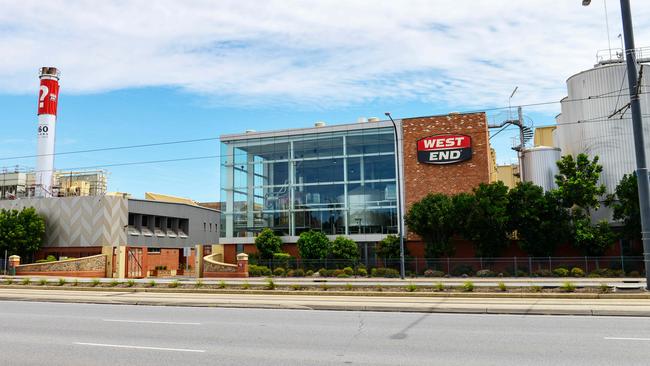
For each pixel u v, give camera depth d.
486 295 19.62
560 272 35.19
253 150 48.81
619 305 16.25
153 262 52.28
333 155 46.53
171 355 9.58
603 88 40.19
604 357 9.05
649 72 39.03
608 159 39.47
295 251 45.84
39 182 63.75
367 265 40.62
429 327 12.80
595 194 37.97
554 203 37.62
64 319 14.95
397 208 44.06
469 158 43.16
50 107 65.69
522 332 11.81
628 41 20.80
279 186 47.50
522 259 37.06
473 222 37.53
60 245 50.91
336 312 16.31
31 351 10.03
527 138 53.84
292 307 17.47
